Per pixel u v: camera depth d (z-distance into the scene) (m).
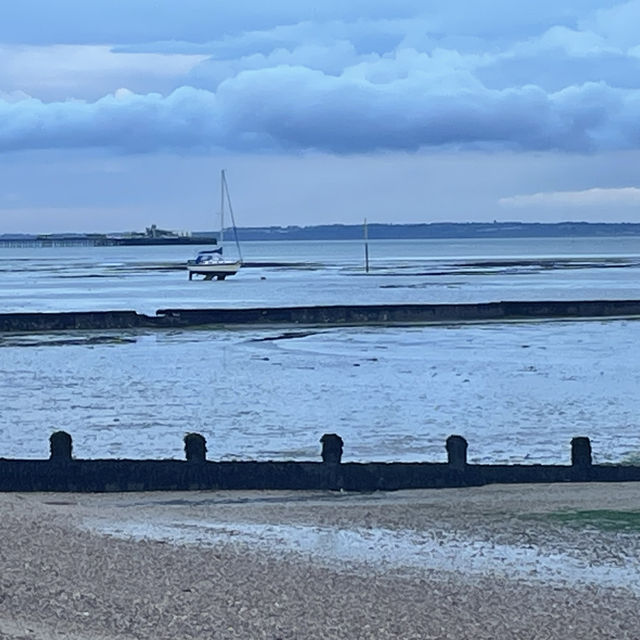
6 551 15.09
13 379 45.19
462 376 44.66
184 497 21.06
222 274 148.88
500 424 32.31
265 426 32.28
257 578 14.58
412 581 15.02
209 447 28.39
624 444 28.69
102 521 18.27
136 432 31.38
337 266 199.62
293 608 13.09
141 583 13.83
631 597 14.50
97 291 121.50
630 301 77.81
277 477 21.84
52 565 14.45
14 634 11.43
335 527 18.45
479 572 15.73
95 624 12.00
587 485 21.98
